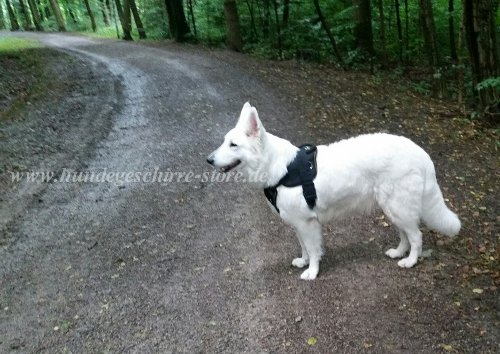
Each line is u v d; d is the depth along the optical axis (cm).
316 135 355
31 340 165
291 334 158
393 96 470
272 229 231
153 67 620
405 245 197
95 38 1126
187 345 157
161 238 229
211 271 199
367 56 634
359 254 205
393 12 706
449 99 473
